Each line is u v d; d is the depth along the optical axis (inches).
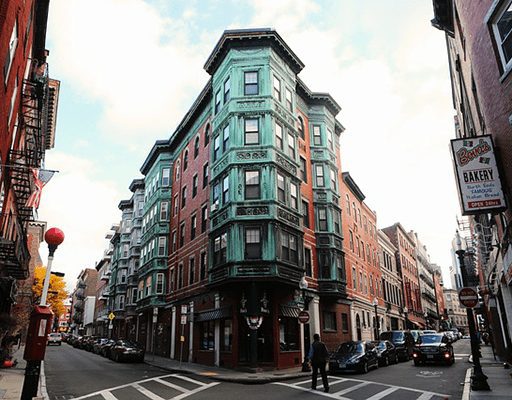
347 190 1460.4
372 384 596.4
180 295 1217.4
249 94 981.8
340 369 757.3
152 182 1596.9
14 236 735.1
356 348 806.5
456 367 825.5
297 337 963.3
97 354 1498.5
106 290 2787.9
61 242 396.5
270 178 909.8
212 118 1104.2
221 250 927.0
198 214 1157.1
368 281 1560.0
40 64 709.3
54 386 612.4
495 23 411.5
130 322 1868.8
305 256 1098.7
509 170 405.1
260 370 793.6
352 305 1314.0
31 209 710.5
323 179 1218.0
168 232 1418.6
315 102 1270.9
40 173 539.2
